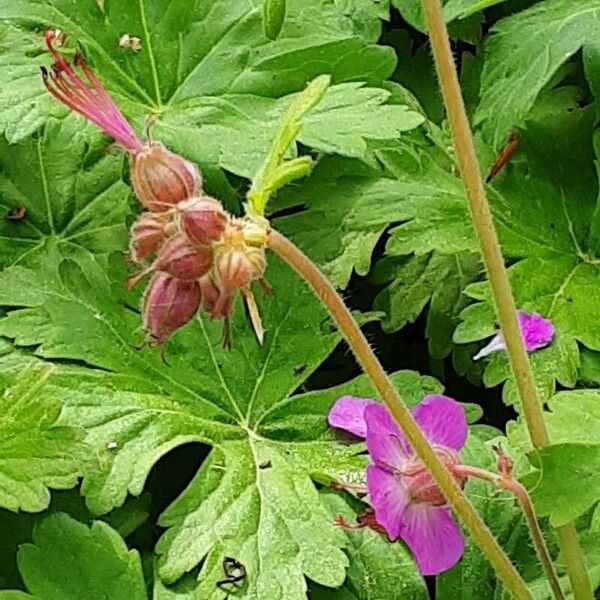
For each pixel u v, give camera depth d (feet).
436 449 0.65
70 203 0.90
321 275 0.57
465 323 0.84
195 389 0.79
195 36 0.88
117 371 0.77
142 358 0.79
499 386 0.88
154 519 0.77
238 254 0.54
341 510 0.73
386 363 0.89
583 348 0.84
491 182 0.93
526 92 0.89
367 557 0.72
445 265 0.89
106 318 0.79
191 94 0.87
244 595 0.69
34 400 0.70
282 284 0.83
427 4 0.57
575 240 0.91
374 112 0.83
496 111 0.90
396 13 1.00
